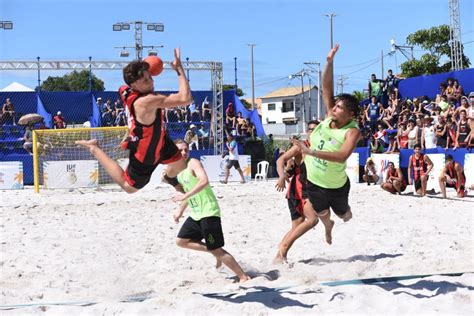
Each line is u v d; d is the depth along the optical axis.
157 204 13.41
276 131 73.00
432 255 6.95
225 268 6.41
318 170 6.04
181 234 5.93
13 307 4.95
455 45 23.33
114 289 5.72
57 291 5.64
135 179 4.86
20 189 18.86
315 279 5.94
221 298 5.11
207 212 5.73
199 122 24.25
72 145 19.34
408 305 4.79
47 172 18.28
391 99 22.44
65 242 8.41
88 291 5.68
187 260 6.98
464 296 4.95
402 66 31.45
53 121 24.36
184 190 5.71
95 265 6.75
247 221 10.41
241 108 26.94
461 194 13.82
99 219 11.10
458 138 15.73
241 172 20.14
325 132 5.90
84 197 15.52
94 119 24.88
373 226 9.45
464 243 7.75
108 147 19.28
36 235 9.16
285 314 4.61
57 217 11.48
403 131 18.11
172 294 5.51
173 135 24.47
